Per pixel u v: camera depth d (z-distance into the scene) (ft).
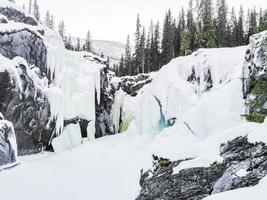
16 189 58.95
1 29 83.61
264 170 31.91
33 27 98.48
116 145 99.45
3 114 78.07
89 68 118.42
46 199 54.03
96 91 119.03
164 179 42.14
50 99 94.32
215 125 59.72
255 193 22.35
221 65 96.78
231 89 65.82
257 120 49.08
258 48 55.01
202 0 172.55
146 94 103.50
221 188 34.35
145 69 198.70
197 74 99.35
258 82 52.95
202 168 38.99
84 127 112.57
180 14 205.26
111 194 53.88
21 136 84.38
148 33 215.92
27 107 85.46
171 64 103.55
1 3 94.12
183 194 38.14
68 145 100.42
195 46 149.69
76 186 59.72
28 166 77.20
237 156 36.60
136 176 60.13
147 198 42.19
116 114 134.41
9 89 78.33
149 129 101.09
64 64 106.11
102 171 68.90
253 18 186.29
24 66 85.40
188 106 92.43
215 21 171.22
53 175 68.03
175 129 66.54
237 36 187.73
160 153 46.93
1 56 80.28
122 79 143.23
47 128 93.35
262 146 34.19
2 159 71.87
